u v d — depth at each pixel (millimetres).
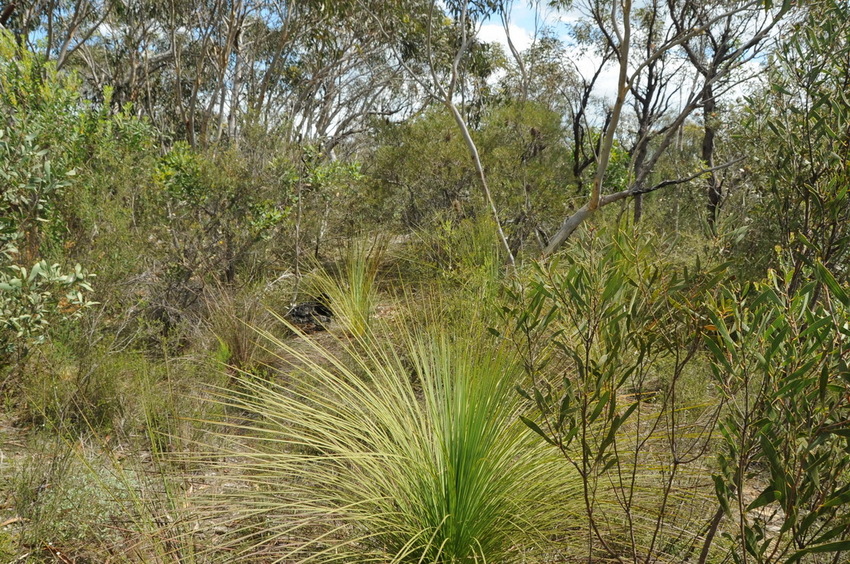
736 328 1489
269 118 8305
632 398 3250
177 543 2367
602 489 2445
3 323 3707
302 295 7266
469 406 2432
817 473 1385
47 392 3748
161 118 17016
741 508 1512
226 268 6934
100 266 5219
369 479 2631
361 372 4223
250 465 2535
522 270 4816
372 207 9602
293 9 14898
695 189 7859
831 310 1432
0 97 5770
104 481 2787
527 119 9203
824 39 2193
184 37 15734
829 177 2129
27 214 4254
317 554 2184
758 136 2508
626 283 1719
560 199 8547
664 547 2441
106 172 6121
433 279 6402
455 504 2340
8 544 2326
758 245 2887
